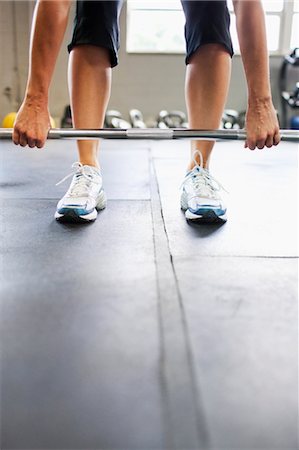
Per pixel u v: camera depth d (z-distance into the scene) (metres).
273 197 1.60
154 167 2.26
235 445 0.48
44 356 0.63
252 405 0.54
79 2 1.25
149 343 0.66
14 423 0.51
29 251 1.03
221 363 0.61
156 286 0.85
